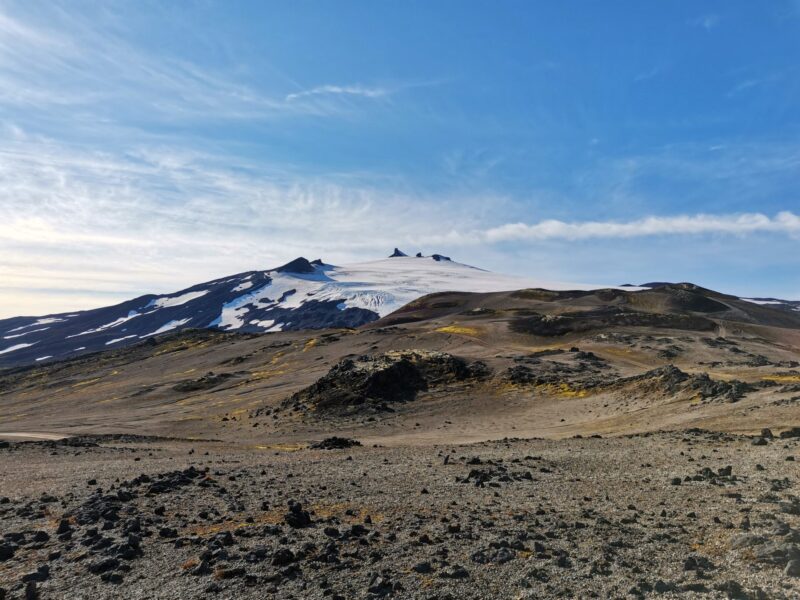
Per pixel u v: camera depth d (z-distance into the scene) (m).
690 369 77.50
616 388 60.44
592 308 181.75
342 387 73.38
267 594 11.43
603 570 11.75
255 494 20.52
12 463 34.16
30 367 171.12
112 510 17.92
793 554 11.18
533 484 20.81
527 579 11.52
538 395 66.56
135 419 82.50
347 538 14.68
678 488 18.77
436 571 12.19
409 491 20.27
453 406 66.62
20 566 13.64
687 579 11.02
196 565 13.08
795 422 32.78
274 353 132.88
